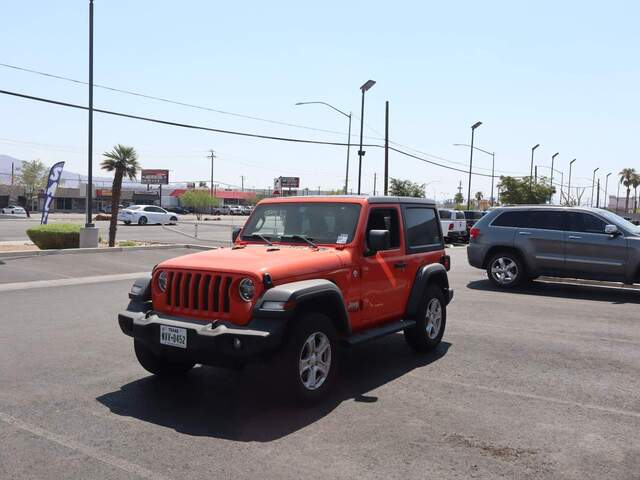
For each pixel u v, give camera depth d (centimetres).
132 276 1434
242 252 569
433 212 771
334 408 518
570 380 615
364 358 702
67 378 600
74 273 1446
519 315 994
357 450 426
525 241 1300
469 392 570
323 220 622
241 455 414
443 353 728
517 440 451
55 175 2430
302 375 520
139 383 585
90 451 419
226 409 512
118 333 808
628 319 963
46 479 374
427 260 727
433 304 736
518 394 566
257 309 480
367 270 607
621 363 685
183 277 521
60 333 804
